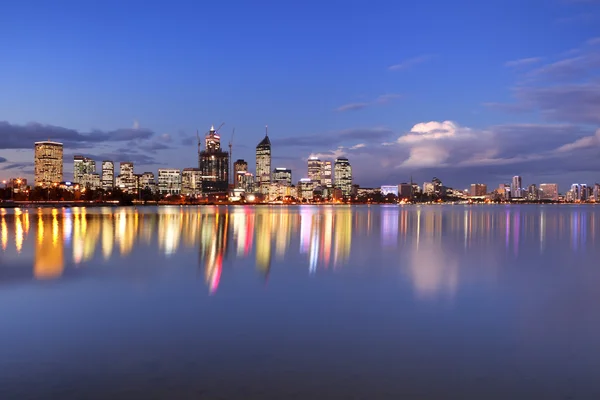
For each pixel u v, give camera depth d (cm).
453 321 1734
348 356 1352
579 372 1251
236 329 1600
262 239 5331
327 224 9044
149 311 1842
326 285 2434
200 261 3350
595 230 7550
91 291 2233
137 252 3909
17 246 4366
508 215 15900
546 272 3006
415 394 1113
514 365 1295
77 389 1123
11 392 1105
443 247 4603
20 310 1848
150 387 1136
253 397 1089
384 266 3183
